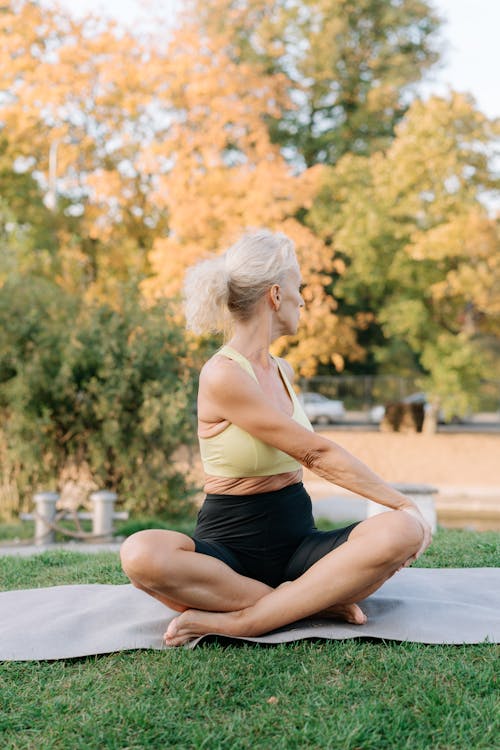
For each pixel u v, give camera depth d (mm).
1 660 2729
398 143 19172
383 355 24766
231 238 16297
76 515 7594
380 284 20922
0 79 19094
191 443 9414
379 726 2168
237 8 22766
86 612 3123
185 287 2957
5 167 22047
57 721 2248
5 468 9273
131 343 9172
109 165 20875
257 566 2879
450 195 19031
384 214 19375
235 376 2775
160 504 9430
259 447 2809
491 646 2756
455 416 27453
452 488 17078
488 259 18984
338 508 9906
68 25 19484
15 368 9203
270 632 2834
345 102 26734
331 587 2719
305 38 23875
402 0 24953
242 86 18719
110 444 9102
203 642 2791
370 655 2674
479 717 2225
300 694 2389
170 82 18375
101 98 19203
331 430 23172
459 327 22172
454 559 4289
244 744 2092
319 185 18453
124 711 2275
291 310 3010
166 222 20578
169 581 2680
